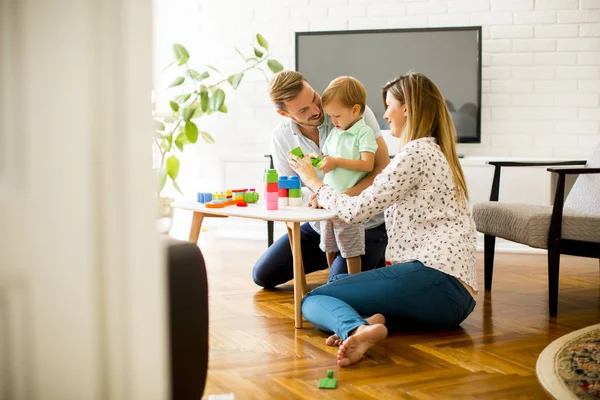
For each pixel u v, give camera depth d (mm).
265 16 4914
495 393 1831
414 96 2428
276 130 3014
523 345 2301
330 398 1789
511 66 4652
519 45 4633
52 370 839
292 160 2652
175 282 1320
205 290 1375
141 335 882
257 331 2467
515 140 4680
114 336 861
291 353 2199
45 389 838
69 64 811
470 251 2393
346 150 2762
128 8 827
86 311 846
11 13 796
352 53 4766
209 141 4535
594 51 4570
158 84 4926
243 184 4613
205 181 5062
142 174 859
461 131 4684
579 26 4570
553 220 2736
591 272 3670
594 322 2627
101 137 827
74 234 831
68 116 815
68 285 833
